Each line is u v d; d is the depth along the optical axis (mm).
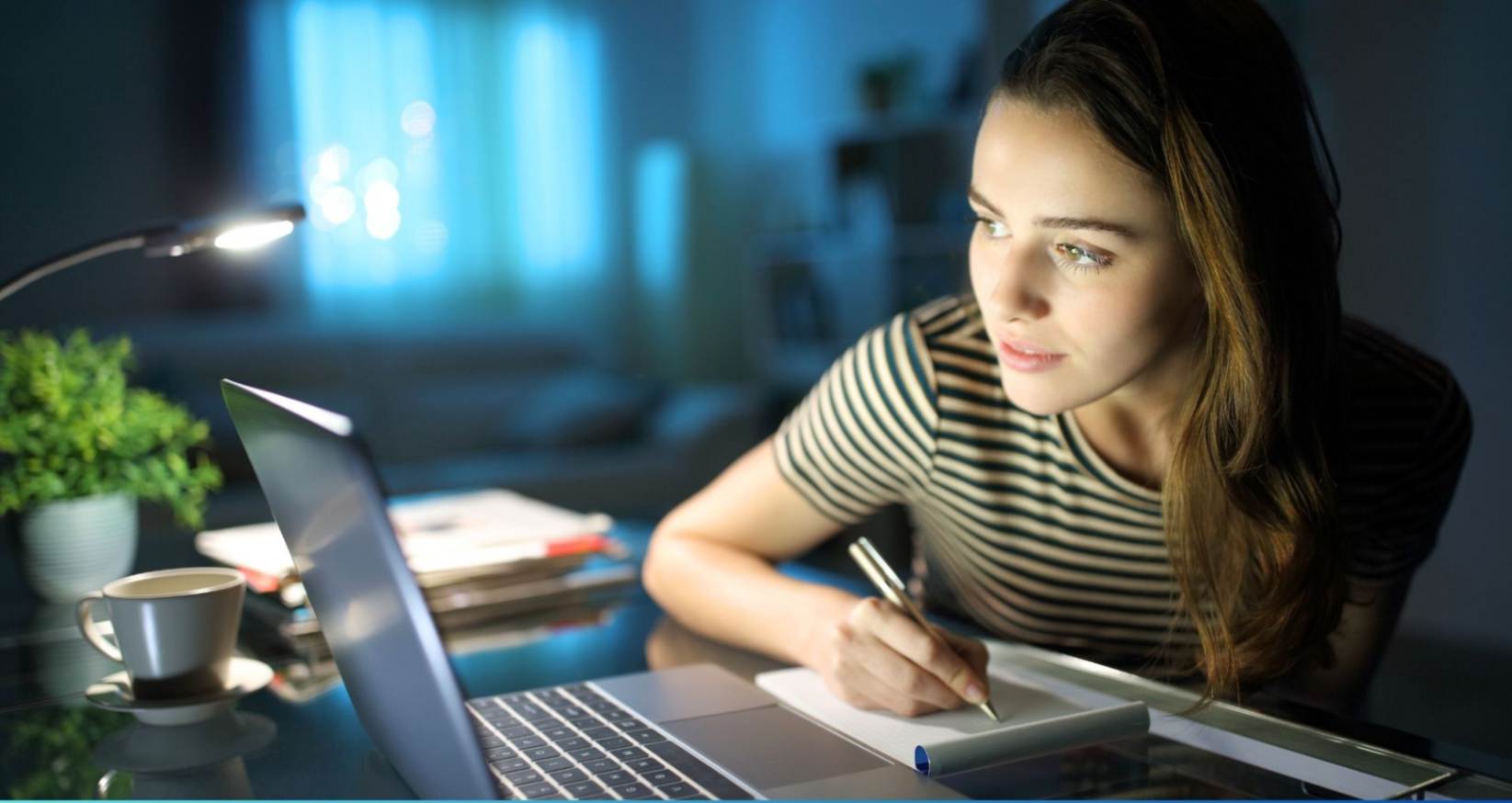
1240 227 791
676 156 5293
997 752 712
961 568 1177
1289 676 1087
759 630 948
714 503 1143
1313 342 866
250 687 828
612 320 5391
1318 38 3229
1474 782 675
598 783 675
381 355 4281
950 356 1058
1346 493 1022
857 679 805
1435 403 1045
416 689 562
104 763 737
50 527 1162
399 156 4898
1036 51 795
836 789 667
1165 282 803
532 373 4516
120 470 1209
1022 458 1062
